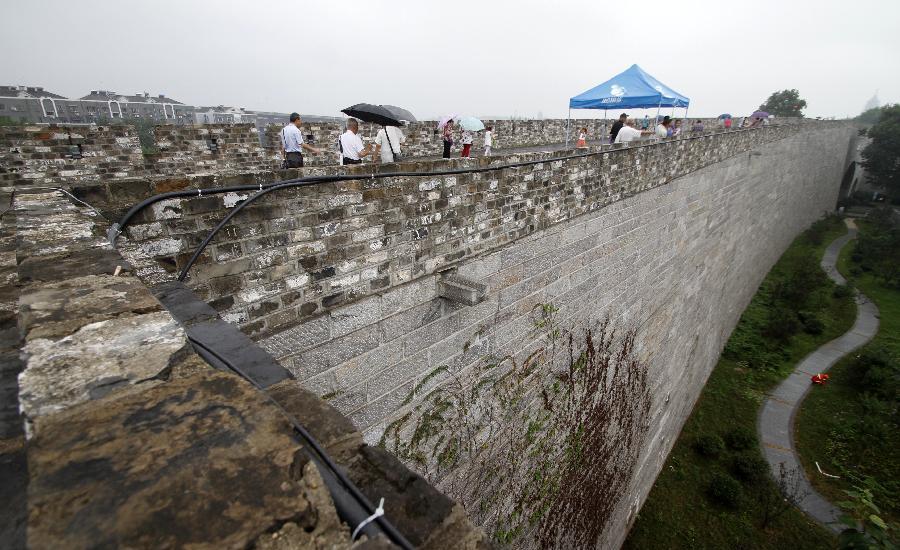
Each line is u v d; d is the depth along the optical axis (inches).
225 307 131.3
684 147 428.8
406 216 173.6
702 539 489.1
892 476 581.3
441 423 212.5
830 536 506.0
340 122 426.0
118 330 65.7
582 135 594.9
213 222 124.9
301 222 142.4
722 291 743.1
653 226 394.3
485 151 483.5
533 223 243.1
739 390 767.7
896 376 752.3
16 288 89.7
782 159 1013.2
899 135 1774.1
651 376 465.7
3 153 257.0
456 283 190.5
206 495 39.7
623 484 441.7
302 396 64.2
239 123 358.6
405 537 46.4
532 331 262.5
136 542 35.1
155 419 48.3
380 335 176.4
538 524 302.0
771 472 595.5
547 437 295.4
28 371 55.1
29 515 36.5
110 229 105.5
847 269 1318.9
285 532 38.2
